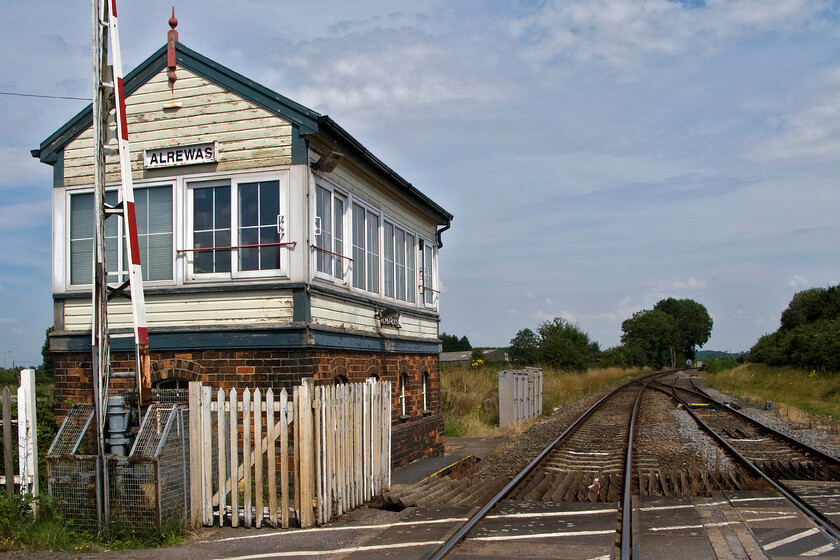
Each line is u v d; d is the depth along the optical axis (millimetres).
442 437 16078
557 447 14789
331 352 11078
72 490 7871
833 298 64500
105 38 8688
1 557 6953
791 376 38188
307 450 8195
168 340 10688
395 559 6586
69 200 11516
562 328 52156
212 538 7777
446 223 17781
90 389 11125
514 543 6965
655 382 49750
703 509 8195
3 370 20766
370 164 12555
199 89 10953
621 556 6270
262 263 10586
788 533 7066
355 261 12445
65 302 11398
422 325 16203
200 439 8195
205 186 10914
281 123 10570
